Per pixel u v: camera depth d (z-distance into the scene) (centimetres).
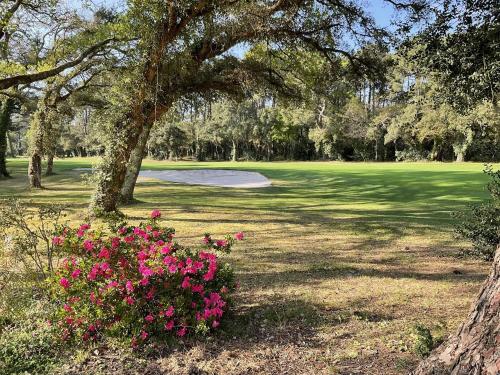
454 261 662
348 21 1249
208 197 1831
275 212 1340
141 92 1074
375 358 313
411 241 844
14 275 412
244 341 357
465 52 573
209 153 8188
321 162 6178
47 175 3075
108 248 374
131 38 1011
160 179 2964
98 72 1519
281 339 358
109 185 1105
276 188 2334
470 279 543
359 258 691
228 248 427
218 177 3172
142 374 305
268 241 847
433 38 598
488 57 564
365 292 487
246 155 7562
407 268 617
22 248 428
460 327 209
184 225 1049
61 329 356
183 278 364
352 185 2434
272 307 436
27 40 1214
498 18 552
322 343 347
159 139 7494
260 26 1104
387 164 5000
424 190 2027
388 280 543
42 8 1136
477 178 2500
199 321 355
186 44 1098
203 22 1074
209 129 7362
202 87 1338
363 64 1399
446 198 1714
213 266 376
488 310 196
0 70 994
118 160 1109
